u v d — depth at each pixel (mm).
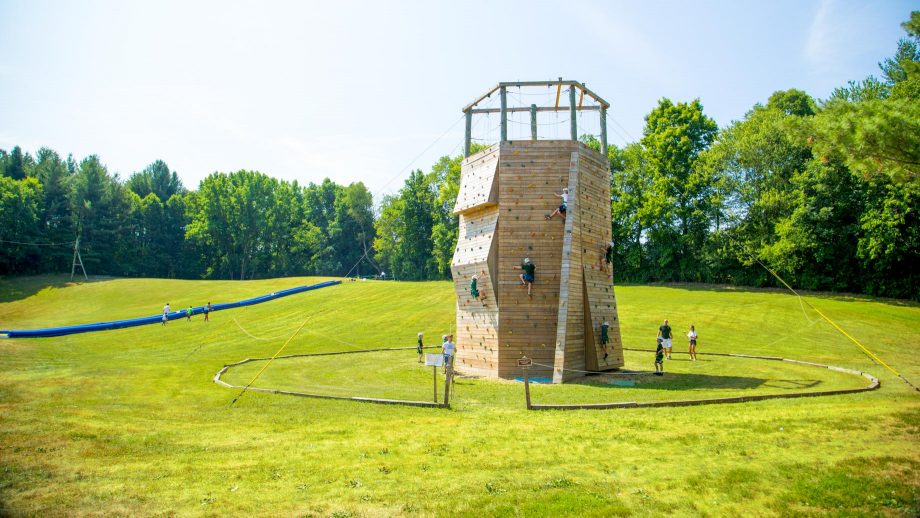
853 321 37000
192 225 108375
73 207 96750
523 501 8398
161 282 81688
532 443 11500
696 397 16656
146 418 14336
